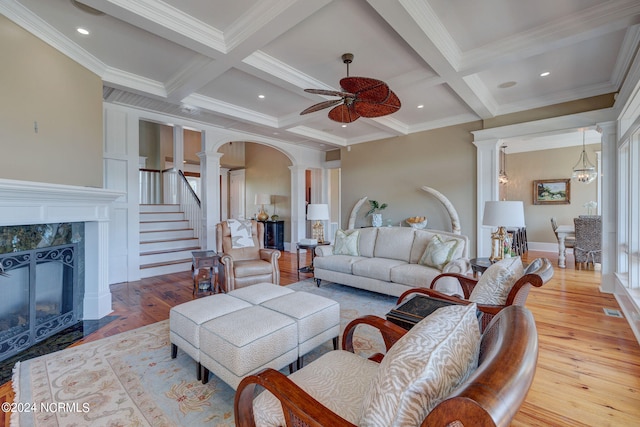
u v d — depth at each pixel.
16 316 2.42
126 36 2.84
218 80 3.85
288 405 0.98
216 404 1.78
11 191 2.12
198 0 2.36
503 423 0.51
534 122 4.45
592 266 5.54
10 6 2.27
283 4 2.26
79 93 3.05
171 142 8.29
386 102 2.95
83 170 3.09
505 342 0.73
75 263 2.98
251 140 6.36
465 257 3.49
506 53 2.89
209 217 5.64
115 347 2.49
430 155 5.69
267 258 4.23
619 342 2.55
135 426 1.60
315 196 8.54
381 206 6.41
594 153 7.00
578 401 1.81
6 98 2.29
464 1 2.36
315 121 5.62
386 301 3.70
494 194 4.88
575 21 2.53
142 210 6.29
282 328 1.92
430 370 0.78
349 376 1.33
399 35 2.77
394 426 0.75
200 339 1.97
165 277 4.90
